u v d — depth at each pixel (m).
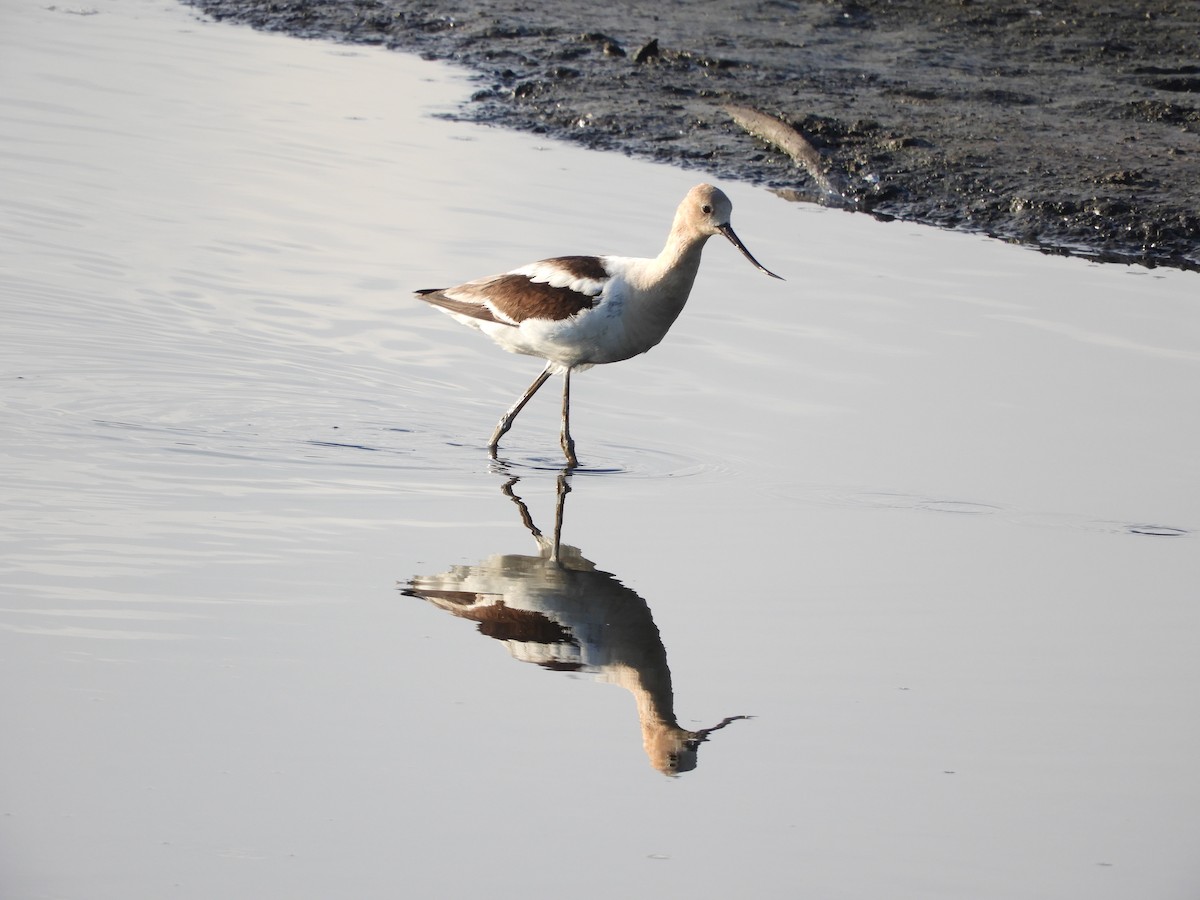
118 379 13.52
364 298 15.53
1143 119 21.98
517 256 16.44
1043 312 15.93
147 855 7.40
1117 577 10.65
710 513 11.63
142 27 26.08
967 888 7.36
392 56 24.94
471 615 9.87
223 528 10.95
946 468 12.42
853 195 19.45
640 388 14.10
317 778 8.05
